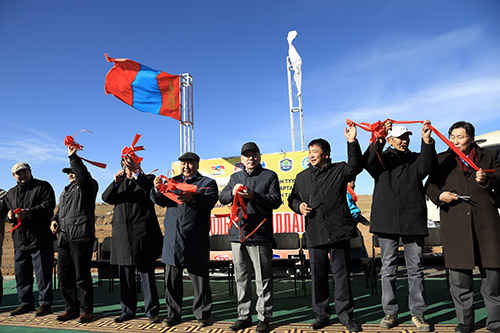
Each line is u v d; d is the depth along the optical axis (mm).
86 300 3830
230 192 3512
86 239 3848
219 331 3301
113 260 3777
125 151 3553
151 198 3516
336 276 3289
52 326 3662
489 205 2916
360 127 3266
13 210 4141
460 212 2975
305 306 4324
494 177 2887
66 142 3762
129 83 6844
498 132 6254
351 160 3236
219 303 4695
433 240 5402
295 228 6262
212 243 5891
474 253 2881
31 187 4457
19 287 4305
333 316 3771
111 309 4523
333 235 3227
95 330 3443
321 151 3420
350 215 3326
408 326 3230
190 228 3488
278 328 3348
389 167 3342
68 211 3926
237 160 6621
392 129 3369
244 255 3418
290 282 6316
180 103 7441
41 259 4238
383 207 3273
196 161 3746
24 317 4094
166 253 3475
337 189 3316
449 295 4621
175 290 3539
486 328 2986
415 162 3279
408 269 3242
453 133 3104
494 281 2895
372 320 3523
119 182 3809
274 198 3363
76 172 3725
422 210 3205
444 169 3158
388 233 3219
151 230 3799
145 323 3635
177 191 3412
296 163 6340
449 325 3242
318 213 3330
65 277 3908
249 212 3389
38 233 4254
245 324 3365
